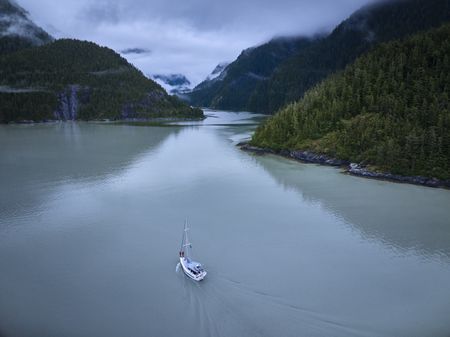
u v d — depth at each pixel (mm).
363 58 150000
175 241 60719
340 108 129500
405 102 115688
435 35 139625
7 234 63000
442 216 71000
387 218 70062
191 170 105938
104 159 120375
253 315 42938
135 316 42906
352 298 45938
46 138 173000
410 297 46312
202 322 42031
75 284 48938
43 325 41562
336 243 59969
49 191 85375
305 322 41906
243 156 127500
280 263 53844
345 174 101438
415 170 92562
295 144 128125
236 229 65125
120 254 56469
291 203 77938
